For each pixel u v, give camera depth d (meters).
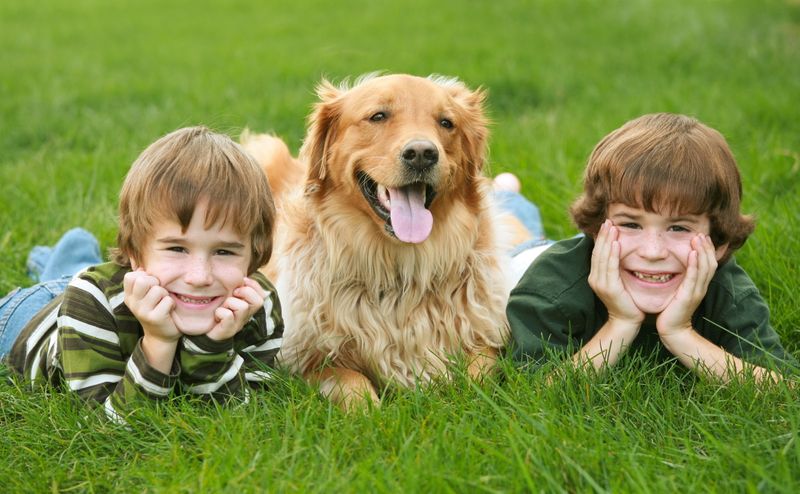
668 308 4.92
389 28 20.62
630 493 3.61
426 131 5.33
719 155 4.89
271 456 3.97
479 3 24.19
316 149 5.72
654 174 4.76
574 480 3.73
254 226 4.71
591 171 5.16
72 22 23.89
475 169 5.82
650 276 4.98
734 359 4.81
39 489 3.98
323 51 17.30
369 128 5.41
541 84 13.80
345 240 5.53
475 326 5.62
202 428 4.38
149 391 4.54
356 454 4.08
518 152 9.48
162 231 4.50
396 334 5.51
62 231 7.61
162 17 24.55
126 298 4.43
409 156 5.12
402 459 3.88
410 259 5.45
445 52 16.67
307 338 5.51
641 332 5.39
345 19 22.62
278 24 22.22
